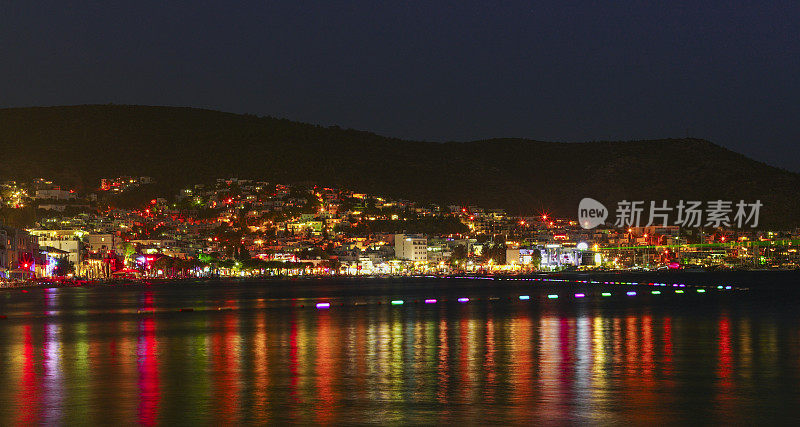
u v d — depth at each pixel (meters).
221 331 84.38
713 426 34.81
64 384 46.56
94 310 127.94
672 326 87.75
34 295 193.12
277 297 175.75
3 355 62.56
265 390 43.88
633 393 42.62
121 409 38.53
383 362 56.00
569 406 38.97
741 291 196.88
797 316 104.50
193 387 45.03
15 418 36.59
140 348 67.19
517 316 106.50
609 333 78.81
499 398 41.12
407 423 35.22
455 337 75.25
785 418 36.44
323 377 48.66
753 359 57.06
